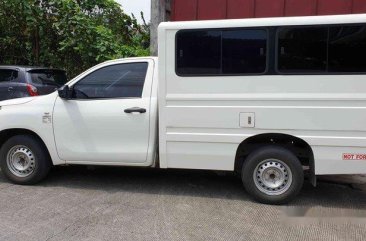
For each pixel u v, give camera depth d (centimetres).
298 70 521
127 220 489
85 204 542
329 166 527
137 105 573
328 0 771
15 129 620
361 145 515
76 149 595
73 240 432
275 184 549
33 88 967
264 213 523
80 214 506
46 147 612
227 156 550
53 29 1319
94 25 1295
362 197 599
